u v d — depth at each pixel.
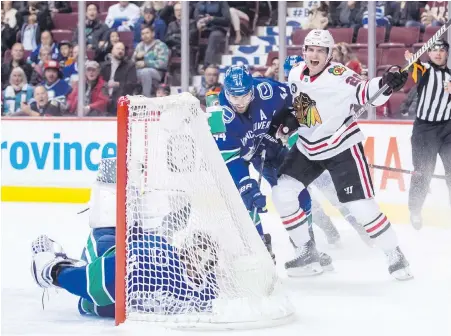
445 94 12.54
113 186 7.52
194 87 17.08
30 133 17.12
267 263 7.04
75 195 16.91
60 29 17.70
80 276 6.87
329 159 9.05
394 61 16.12
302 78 8.88
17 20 17.73
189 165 6.86
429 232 12.68
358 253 11.01
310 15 16.92
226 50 17.66
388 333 6.73
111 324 6.92
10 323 6.96
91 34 17.17
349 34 16.44
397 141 14.31
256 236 7.04
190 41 17.30
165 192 6.89
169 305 6.89
